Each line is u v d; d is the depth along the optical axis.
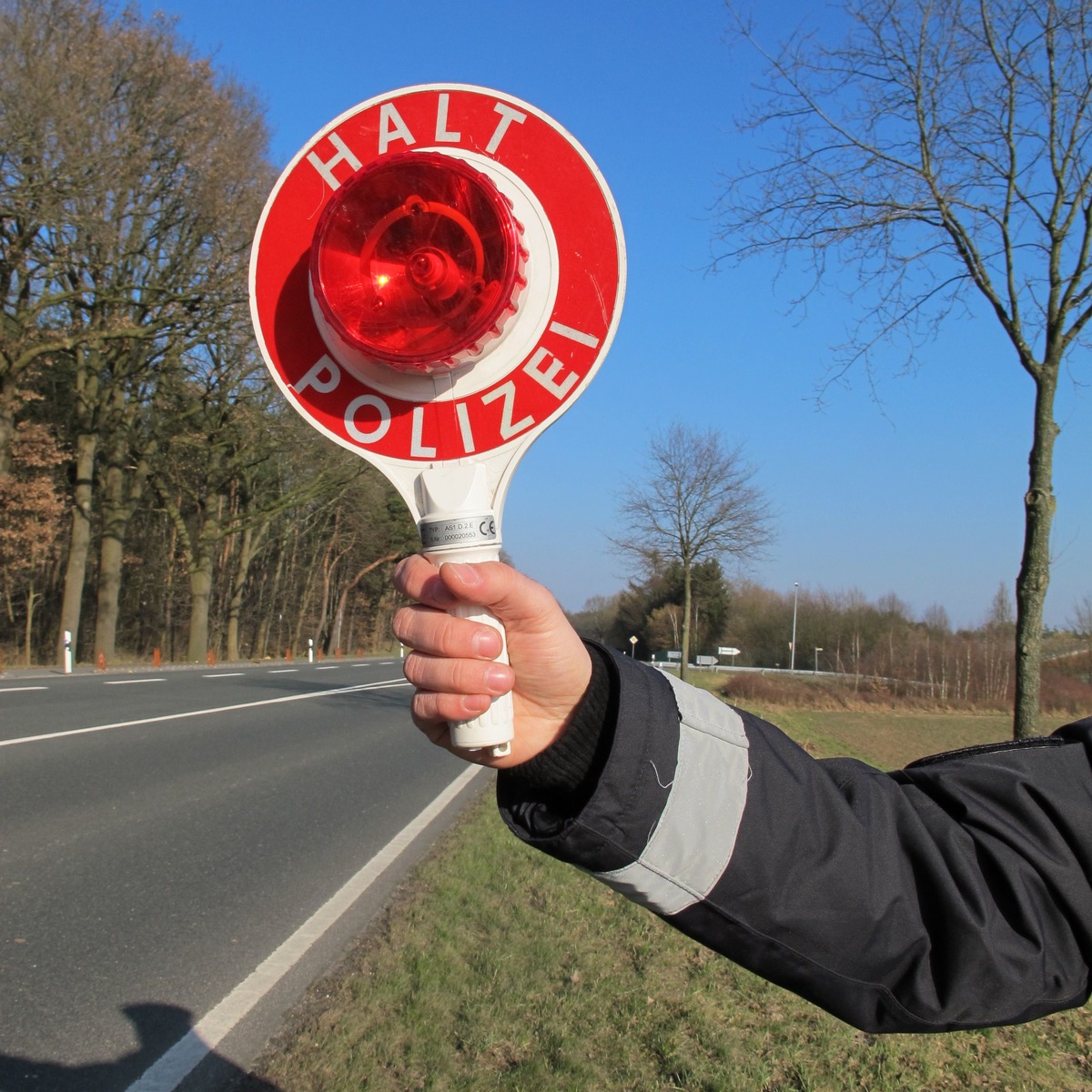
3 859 5.41
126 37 16.97
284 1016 3.52
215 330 19.73
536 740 1.16
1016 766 1.25
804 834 1.14
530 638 1.13
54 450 20.45
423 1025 3.36
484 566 1.10
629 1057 3.09
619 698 1.15
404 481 1.31
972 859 1.18
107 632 24.69
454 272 1.24
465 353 1.27
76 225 16.47
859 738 15.65
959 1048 3.13
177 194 19.33
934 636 27.00
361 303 1.25
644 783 1.12
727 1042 3.16
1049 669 23.83
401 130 1.42
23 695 13.55
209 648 37.72
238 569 36.62
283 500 28.05
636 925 4.40
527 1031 3.29
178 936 4.34
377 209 1.24
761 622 51.94
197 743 10.05
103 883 5.08
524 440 1.31
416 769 9.30
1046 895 1.17
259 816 6.82
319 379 1.35
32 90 14.87
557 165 1.37
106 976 3.87
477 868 5.48
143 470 25.38
